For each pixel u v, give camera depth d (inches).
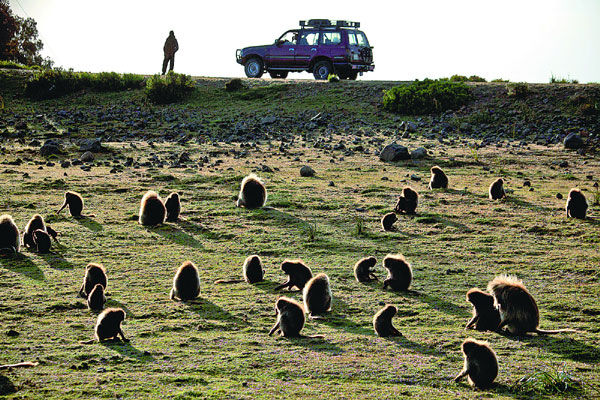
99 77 2898.6
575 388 465.4
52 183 1328.7
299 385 464.1
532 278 787.4
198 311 663.1
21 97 2770.7
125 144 1850.4
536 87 2461.9
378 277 798.5
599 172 1517.0
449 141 1926.7
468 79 3100.4
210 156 1705.2
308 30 2972.4
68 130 2069.4
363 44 2992.1
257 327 613.9
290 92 2659.9
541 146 1849.2
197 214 1128.8
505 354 538.9
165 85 2652.6
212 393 442.9
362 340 577.9
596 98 2263.8
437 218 1102.4
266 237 988.6
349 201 1226.6
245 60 3068.4
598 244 944.3
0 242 865.5
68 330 596.4
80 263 841.5
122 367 498.3
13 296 695.7
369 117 2299.5
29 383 458.0
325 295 664.4
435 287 756.0
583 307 671.1
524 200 1237.1
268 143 1905.8
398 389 458.6
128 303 685.9
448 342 571.2
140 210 1059.9
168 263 854.5
